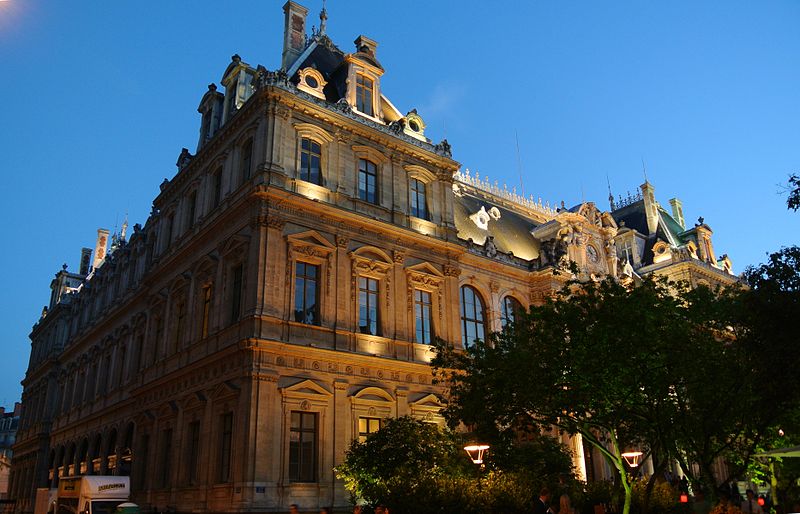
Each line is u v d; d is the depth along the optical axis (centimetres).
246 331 3581
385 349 4088
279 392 3519
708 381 2705
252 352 3491
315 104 4244
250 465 3297
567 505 2150
